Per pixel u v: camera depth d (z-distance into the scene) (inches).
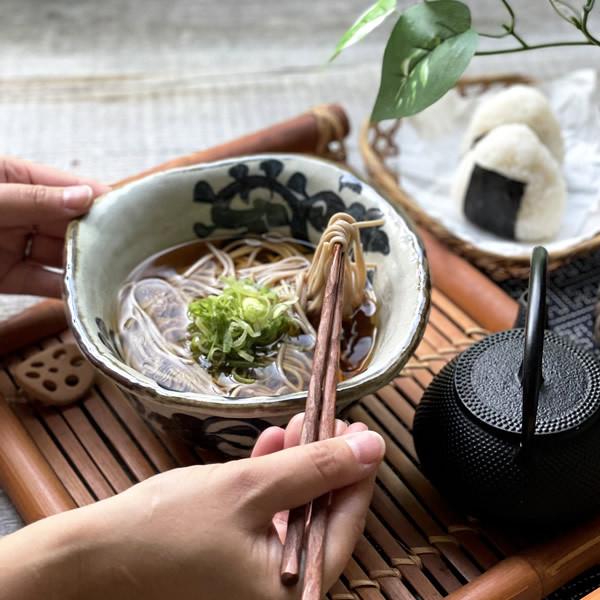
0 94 36.4
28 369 26.2
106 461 25.1
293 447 20.6
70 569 20.2
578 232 31.2
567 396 22.3
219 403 21.5
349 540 20.6
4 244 27.2
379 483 24.5
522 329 23.7
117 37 40.0
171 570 20.1
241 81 37.8
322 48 39.7
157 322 24.8
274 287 25.5
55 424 25.8
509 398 22.4
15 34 39.8
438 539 23.5
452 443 22.6
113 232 25.3
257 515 20.3
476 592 22.3
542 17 41.1
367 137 32.1
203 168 26.0
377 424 25.6
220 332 23.8
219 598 20.2
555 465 22.0
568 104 33.9
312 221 26.4
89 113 35.9
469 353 23.4
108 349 22.8
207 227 26.6
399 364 22.3
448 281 28.8
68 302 23.3
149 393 21.8
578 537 23.1
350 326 24.7
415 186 33.0
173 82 37.6
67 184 27.1
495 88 34.9
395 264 24.6
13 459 24.5
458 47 22.7
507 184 30.0
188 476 20.7
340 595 22.6
